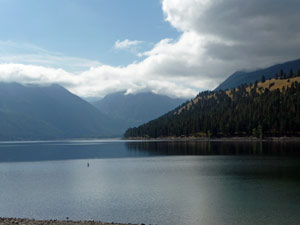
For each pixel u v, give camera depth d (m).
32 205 50.69
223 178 72.62
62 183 72.00
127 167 102.50
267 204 47.59
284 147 167.50
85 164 117.19
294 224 38.22
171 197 54.12
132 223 40.31
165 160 123.12
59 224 35.78
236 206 46.94
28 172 94.06
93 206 49.22
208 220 40.72
